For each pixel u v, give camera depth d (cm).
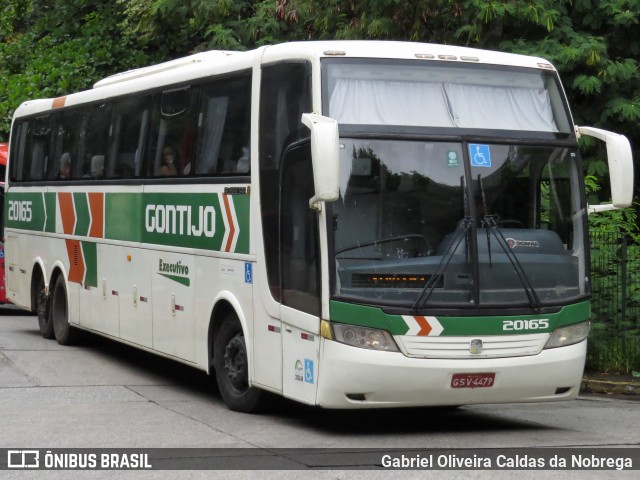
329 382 1073
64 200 1844
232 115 1280
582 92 1981
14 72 3288
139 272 1534
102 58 3067
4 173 2533
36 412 1245
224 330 1289
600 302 1612
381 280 1078
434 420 1257
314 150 1023
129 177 1570
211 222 1316
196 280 1357
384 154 1101
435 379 1079
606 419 1288
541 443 1097
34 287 2006
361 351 1066
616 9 2000
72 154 1817
